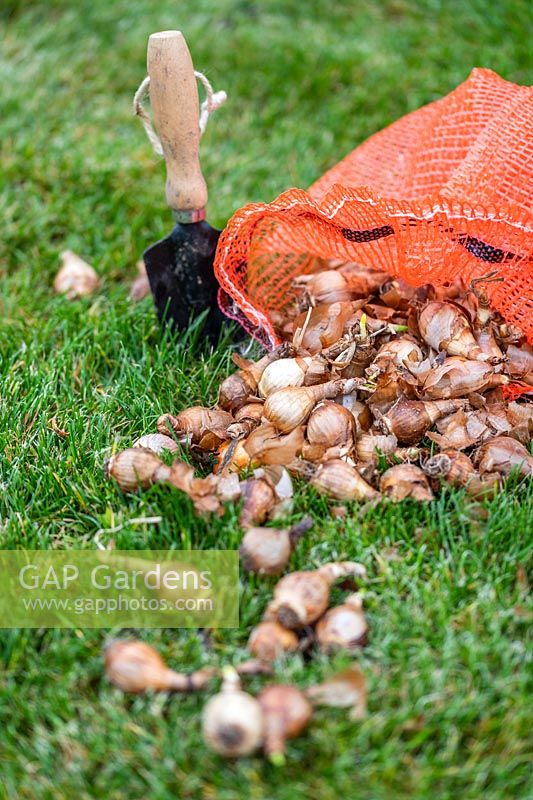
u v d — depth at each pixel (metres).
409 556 0.74
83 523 0.78
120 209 1.09
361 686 0.65
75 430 0.84
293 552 0.74
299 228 0.85
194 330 0.90
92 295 1.00
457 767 0.66
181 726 0.67
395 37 1.34
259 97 1.27
